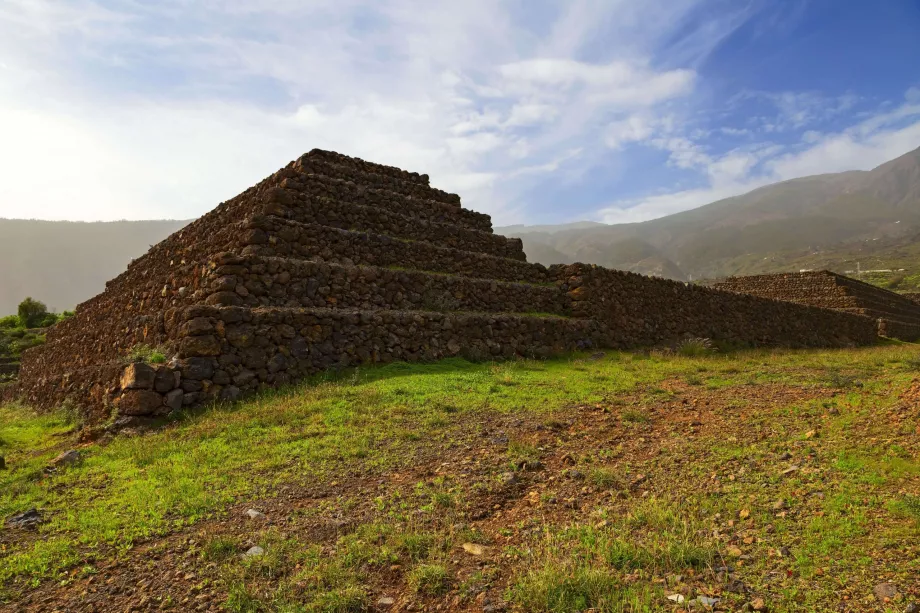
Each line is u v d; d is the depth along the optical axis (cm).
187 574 422
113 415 985
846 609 320
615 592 360
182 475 654
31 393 1912
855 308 4178
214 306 1118
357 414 895
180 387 1006
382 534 472
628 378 1301
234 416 924
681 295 2448
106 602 389
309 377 1209
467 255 1970
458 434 786
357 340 1334
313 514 526
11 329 5341
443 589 386
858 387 1037
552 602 354
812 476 529
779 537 415
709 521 458
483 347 1602
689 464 614
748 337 2755
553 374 1366
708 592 353
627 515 482
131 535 495
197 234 2045
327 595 373
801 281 4525
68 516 550
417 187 2238
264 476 640
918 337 4794
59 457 768
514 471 624
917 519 409
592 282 2050
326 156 2038
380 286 1568
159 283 1698
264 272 1336
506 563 418
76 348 2044
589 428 812
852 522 422
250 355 1125
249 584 398
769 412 848
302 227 1562
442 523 495
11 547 484
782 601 335
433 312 1545
